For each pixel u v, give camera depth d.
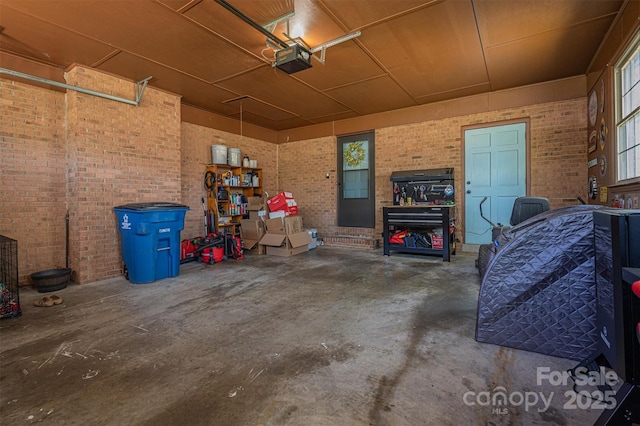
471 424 1.50
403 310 3.07
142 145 4.89
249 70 4.56
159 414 1.61
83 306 3.29
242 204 7.01
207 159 6.62
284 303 3.33
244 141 7.55
